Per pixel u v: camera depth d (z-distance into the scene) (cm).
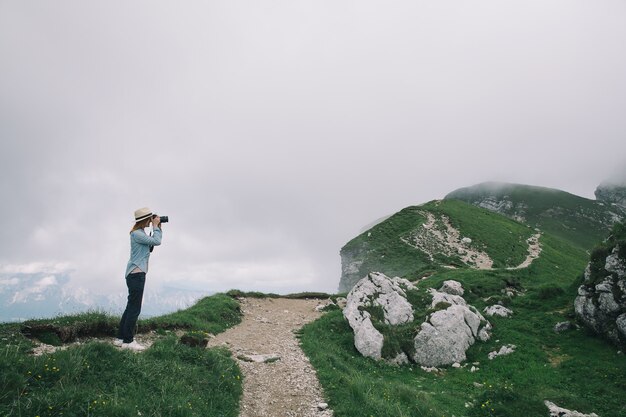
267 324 2612
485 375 2091
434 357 2291
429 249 9250
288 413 1138
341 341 2392
